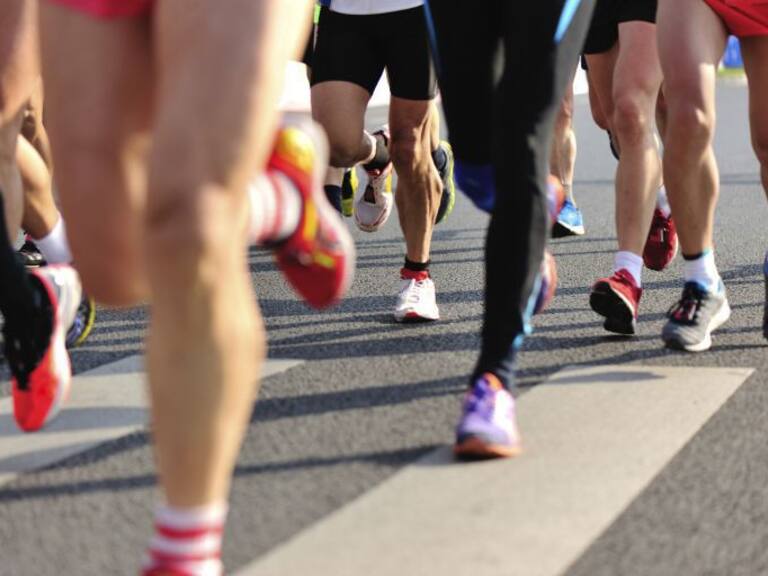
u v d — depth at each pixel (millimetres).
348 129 6016
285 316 6184
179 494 2742
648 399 4633
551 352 5355
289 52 2871
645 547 3314
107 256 3295
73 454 4098
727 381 4859
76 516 3566
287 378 4988
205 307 2662
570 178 8414
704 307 5375
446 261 7703
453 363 5219
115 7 3096
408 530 3412
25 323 4234
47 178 5273
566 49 3922
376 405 4609
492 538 3359
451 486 3750
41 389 4277
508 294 4012
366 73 6023
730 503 3627
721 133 15055
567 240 8367
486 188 4406
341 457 4027
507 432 3979
